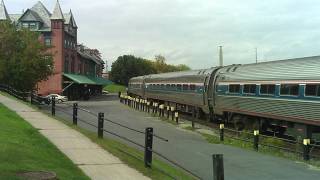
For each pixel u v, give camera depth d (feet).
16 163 37.52
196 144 73.05
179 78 140.67
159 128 99.60
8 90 153.48
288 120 77.56
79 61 309.63
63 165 40.83
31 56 169.48
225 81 103.19
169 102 155.84
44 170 36.27
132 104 176.24
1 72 164.14
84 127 83.71
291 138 82.48
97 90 353.51
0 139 48.67
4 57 168.35
